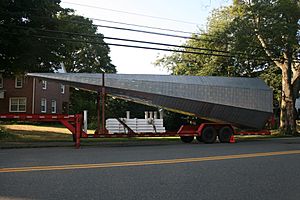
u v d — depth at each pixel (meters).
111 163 11.29
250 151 15.93
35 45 22.42
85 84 20.75
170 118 29.98
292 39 26.84
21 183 8.06
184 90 22.03
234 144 21.16
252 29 27.72
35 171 9.62
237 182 8.58
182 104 22.14
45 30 22.28
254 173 9.86
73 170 9.85
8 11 21.88
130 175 9.20
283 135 32.66
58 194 7.07
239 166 11.09
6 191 7.29
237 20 28.77
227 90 23.12
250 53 30.84
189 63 43.44
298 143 22.22
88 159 12.40
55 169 9.98
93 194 7.12
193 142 23.22
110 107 39.03
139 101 22.02
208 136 22.47
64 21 25.84
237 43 27.98
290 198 7.17
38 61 23.97
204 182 8.48
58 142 21.02
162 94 21.59
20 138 23.73
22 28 21.72
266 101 24.17
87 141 22.09
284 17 27.11
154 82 21.50
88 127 37.66
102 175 9.14
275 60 32.53
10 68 25.11
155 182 8.38
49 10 23.36
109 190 7.49
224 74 38.44
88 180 8.48
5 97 44.25
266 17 27.39
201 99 22.38
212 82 23.02
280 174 9.78
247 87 23.77
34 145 18.84
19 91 43.97
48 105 46.28
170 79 22.09
